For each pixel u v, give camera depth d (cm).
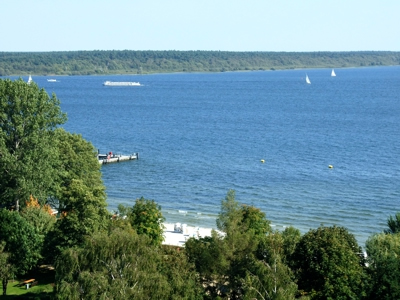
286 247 13700
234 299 12600
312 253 13012
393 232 17850
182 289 11488
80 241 16000
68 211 16512
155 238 17388
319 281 12812
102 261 11731
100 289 10812
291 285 11412
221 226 16238
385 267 12788
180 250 14662
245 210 17962
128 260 11562
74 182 16475
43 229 17662
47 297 15212
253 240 13788
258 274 11656
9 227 15838
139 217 17512
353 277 12588
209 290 12975
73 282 11281
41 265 17912
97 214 16350
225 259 13038
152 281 11081
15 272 15838
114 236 12244
